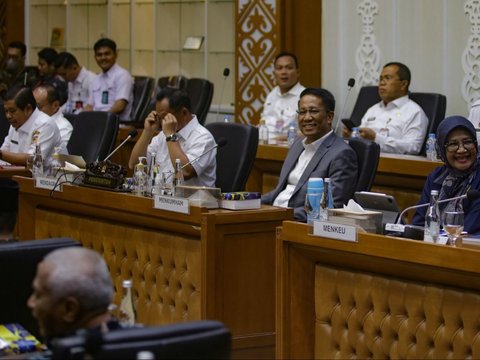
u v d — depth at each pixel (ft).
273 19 51.21
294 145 30.78
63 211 32.37
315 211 25.09
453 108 44.80
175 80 52.21
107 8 62.80
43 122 38.58
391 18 46.83
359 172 28.45
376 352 22.65
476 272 20.33
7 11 69.67
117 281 29.71
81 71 57.21
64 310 13.83
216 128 32.09
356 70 48.49
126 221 29.43
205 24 57.00
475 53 43.80
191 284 26.81
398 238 21.71
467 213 24.41
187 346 13.02
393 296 22.12
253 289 26.63
